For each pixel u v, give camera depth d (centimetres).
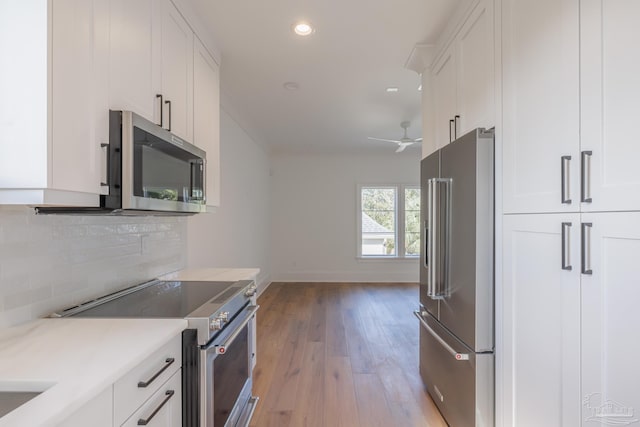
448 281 199
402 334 377
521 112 142
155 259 229
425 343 251
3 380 84
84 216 160
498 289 161
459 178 184
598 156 103
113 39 131
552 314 124
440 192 209
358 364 298
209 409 141
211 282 216
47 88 99
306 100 378
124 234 193
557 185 121
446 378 206
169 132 164
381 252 707
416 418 217
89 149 117
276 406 231
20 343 109
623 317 95
